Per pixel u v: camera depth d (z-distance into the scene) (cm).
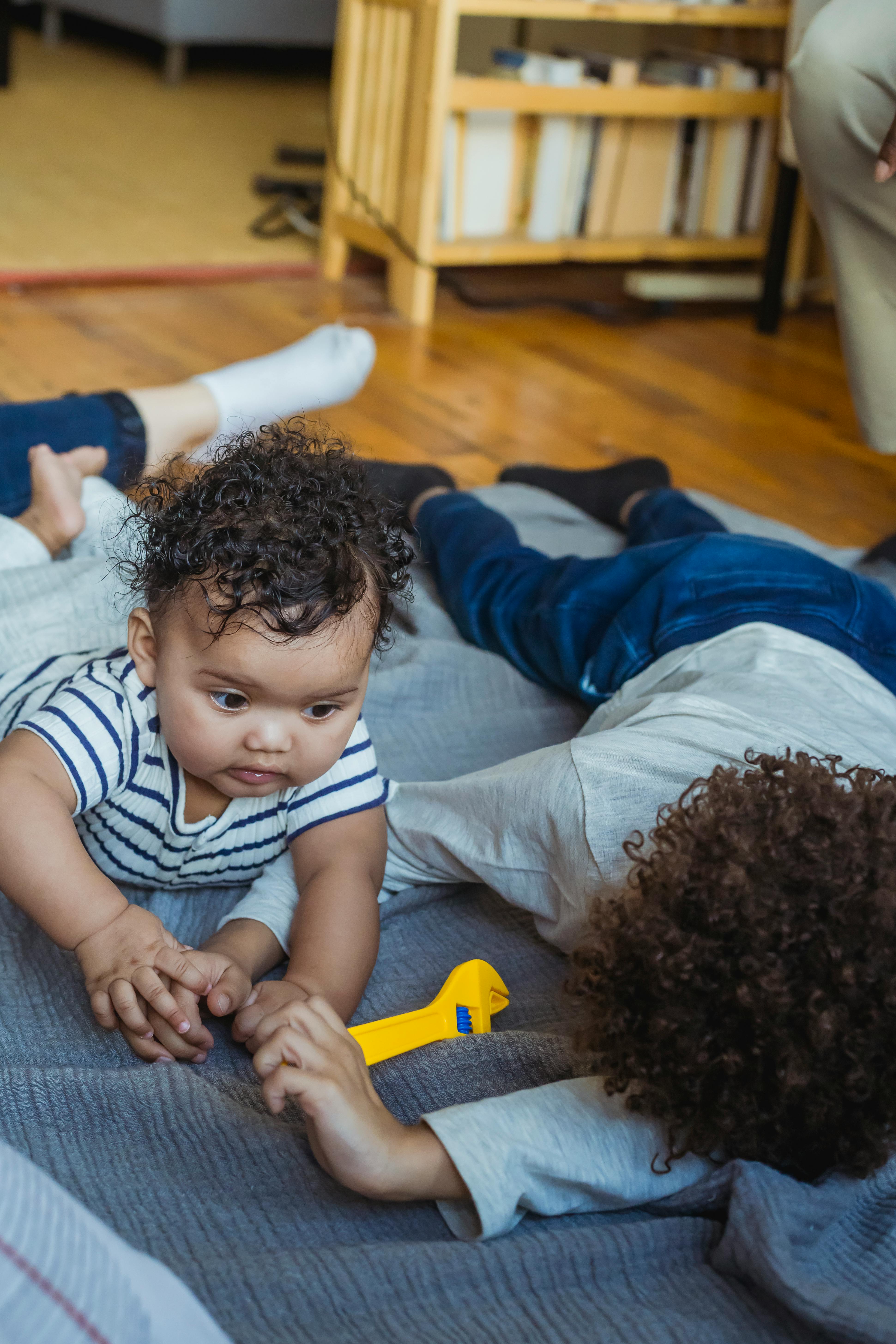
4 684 95
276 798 86
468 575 127
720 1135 64
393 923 94
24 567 112
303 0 438
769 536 156
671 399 237
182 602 72
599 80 279
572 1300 62
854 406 207
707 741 81
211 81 456
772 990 58
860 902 60
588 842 78
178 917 92
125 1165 69
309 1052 63
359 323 262
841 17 149
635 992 62
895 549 154
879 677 105
